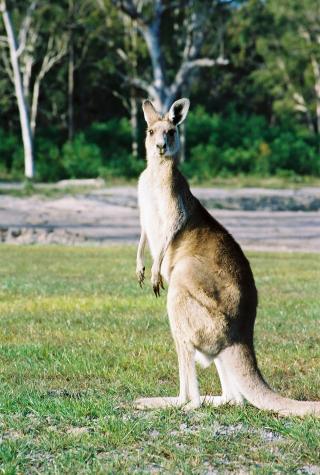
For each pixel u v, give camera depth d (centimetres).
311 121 6231
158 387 720
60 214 2891
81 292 1320
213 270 640
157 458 531
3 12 4262
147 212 716
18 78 4284
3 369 794
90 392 706
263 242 2291
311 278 1505
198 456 530
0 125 5725
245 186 4212
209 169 4684
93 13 4875
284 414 612
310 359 845
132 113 4997
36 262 1738
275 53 6166
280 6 6019
